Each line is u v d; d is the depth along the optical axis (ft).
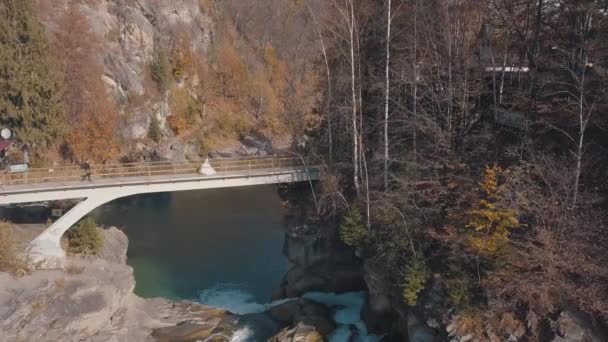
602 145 68.03
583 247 57.00
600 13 77.51
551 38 88.07
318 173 104.47
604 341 51.65
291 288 97.71
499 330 57.31
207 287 103.91
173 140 170.19
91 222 90.84
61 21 136.36
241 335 85.46
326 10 132.67
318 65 126.82
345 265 95.91
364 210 84.94
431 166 81.46
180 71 185.37
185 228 134.72
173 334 84.48
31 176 90.38
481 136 80.07
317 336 78.59
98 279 81.61
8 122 110.52
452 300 62.03
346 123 102.22
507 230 61.93
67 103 128.36
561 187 62.80
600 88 68.39
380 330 79.61
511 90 91.04
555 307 55.26
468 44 86.48
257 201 157.28
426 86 93.61
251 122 201.98
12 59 107.34
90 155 132.26
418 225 74.33
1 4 107.34
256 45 240.12
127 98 161.79
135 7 178.19
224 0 236.63
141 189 91.97
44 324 70.08
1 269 74.95
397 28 95.96
